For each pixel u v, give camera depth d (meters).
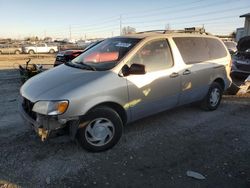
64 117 3.68
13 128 4.99
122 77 4.18
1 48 37.53
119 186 3.29
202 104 6.07
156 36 4.88
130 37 4.88
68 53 13.10
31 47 37.56
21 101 4.35
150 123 5.32
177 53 5.09
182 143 4.47
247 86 7.73
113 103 4.14
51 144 4.32
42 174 3.51
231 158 4.00
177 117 5.71
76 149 4.18
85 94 3.78
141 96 4.44
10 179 3.39
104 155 4.02
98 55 4.71
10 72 13.69
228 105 6.75
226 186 3.32
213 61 5.90
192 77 5.33
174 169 3.68
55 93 3.73
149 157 3.99
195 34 5.71
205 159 3.96
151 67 4.62
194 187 3.29
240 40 9.99
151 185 3.32
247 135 4.85
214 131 5.00
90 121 3.92
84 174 3.52
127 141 4.50
